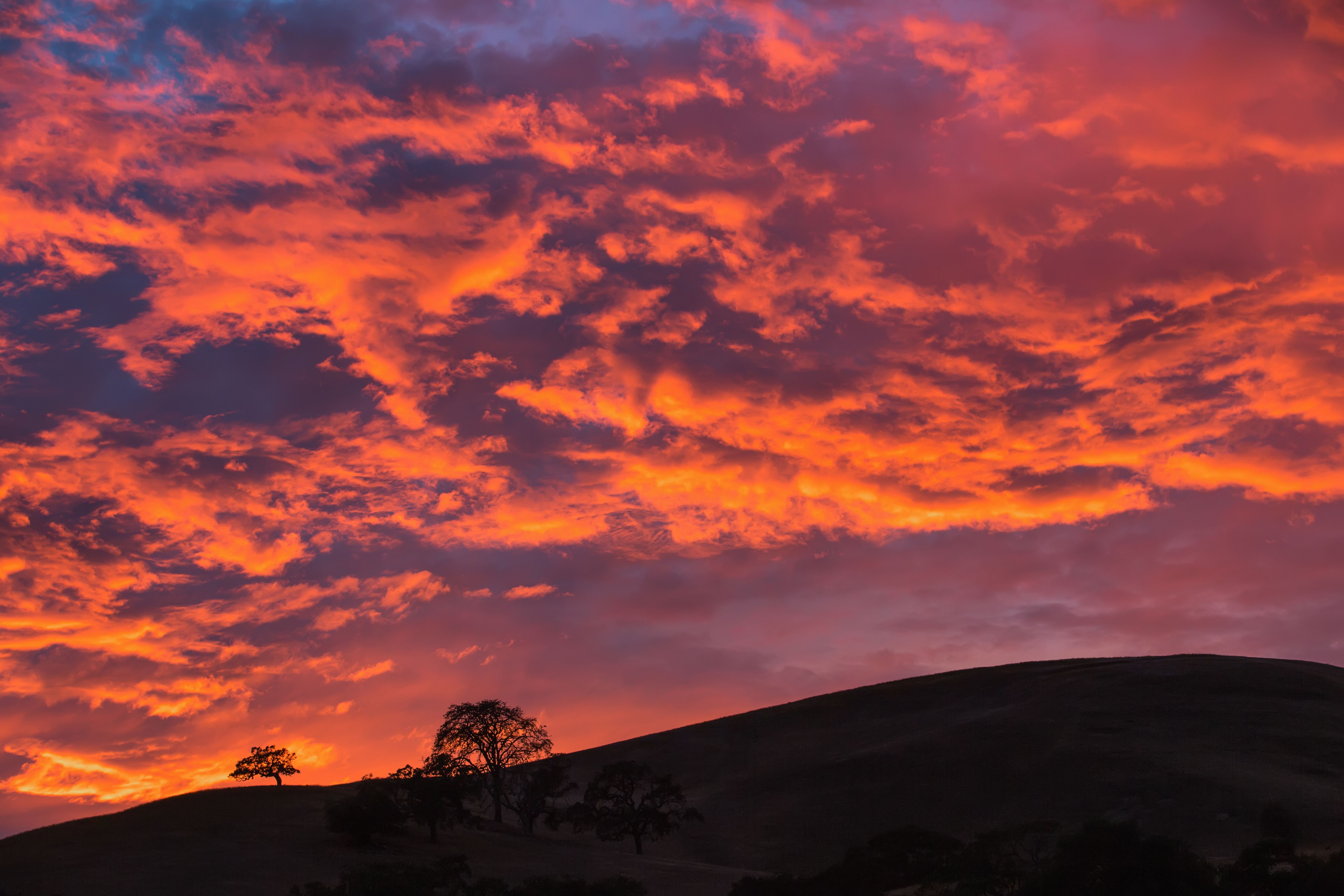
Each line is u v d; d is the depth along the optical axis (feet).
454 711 337.52
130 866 225.15
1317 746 355.56
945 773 392.88
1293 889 152.56
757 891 230.48
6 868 224.94
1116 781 347.77
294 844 252.62
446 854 259.80
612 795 348.59
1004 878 198.08
